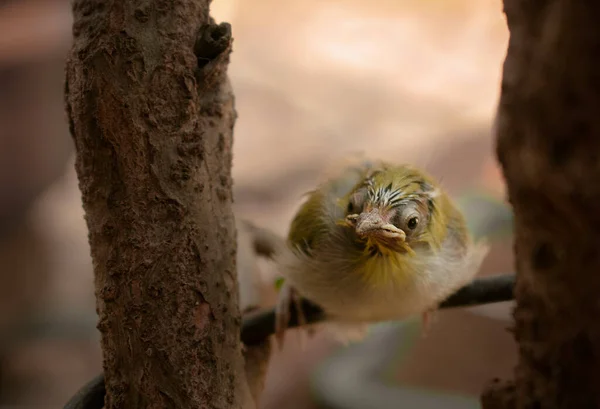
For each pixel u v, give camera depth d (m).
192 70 0.23
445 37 0.97
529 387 0.21
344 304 0.28
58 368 0.71
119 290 0.22
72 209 0.91
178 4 0.22
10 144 0.78
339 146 0.85
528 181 0.20
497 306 0.49
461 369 0.45
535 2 0.19
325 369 0.50
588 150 0.19
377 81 0.92
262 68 0.97
